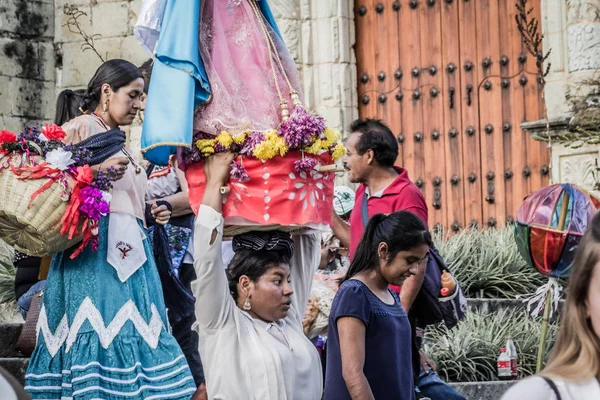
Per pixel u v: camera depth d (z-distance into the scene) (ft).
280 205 16.51
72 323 19.33
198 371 22.79
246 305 17.11
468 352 29.43
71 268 19.52
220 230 16.29
